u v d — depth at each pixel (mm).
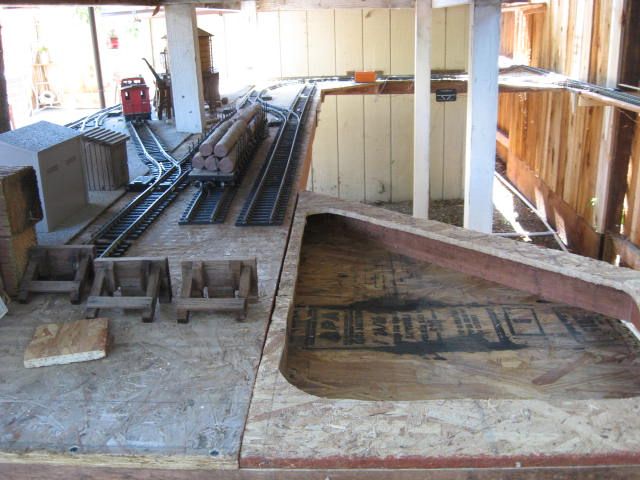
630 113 9422
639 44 9227
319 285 4133
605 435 2201
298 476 2170
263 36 14727
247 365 2734
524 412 2328
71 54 18797
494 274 3809
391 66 14852
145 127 9164
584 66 10945
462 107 14719
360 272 4285
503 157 17828
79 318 3176
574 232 11336
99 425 2363
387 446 2174
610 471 2131
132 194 5484
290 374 3162
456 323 3646
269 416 2355
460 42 14414
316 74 14938
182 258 3936
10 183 3258
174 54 8492
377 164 15406
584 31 10938
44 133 4625
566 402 2381
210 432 2299
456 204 15039
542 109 13375
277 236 4289
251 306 3262
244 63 15531
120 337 2994
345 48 14773
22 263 3393
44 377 2686
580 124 11031
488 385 3068
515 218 13461
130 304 3119
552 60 13023
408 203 15602
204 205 4965
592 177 10469
